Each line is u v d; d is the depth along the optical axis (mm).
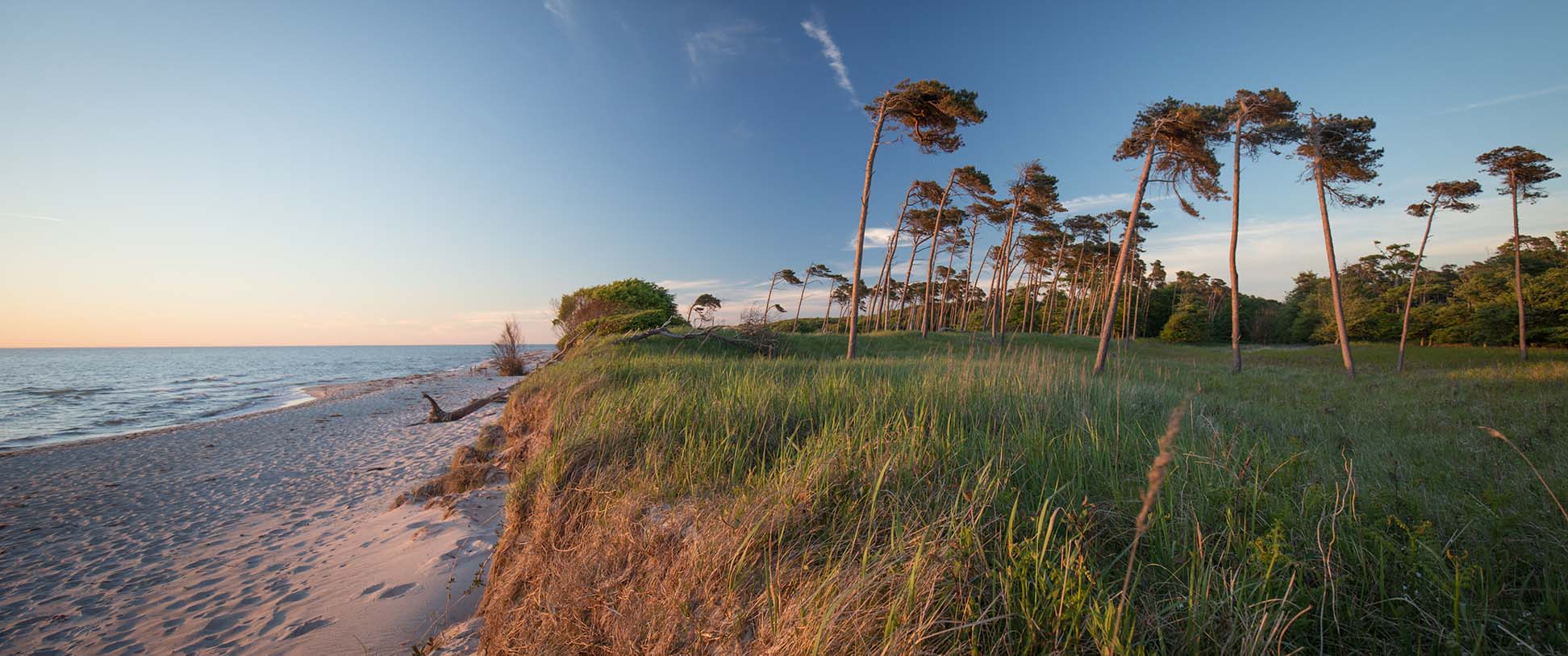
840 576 2605
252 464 12766
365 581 5637
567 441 5340
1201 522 2881
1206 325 71812
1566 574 2451
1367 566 2514
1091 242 56969
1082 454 3924
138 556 7238
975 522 2736
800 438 5074
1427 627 2156
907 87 21641
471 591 5121
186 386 40312
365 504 8859
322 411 22609
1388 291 66938
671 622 2906
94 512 9391
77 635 5207
